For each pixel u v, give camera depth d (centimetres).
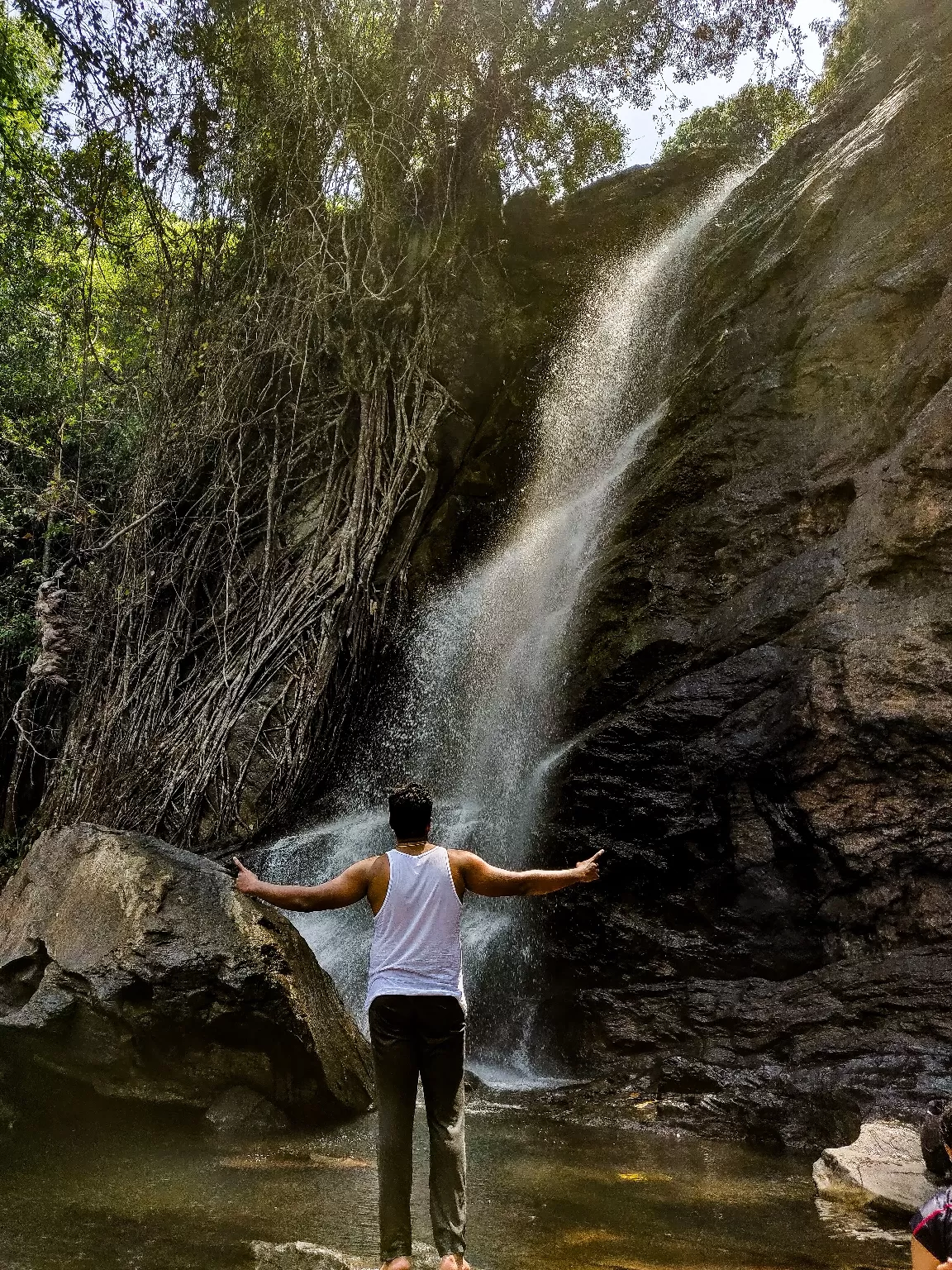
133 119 1182
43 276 1358
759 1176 463
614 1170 472
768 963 715
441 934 318
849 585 780
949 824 660
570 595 1052
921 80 1007
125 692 1120
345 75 1212
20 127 1295
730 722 784
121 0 1151
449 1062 311
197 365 1278
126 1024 532
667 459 1048
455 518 1273
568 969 805
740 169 1659
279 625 1118
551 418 1361
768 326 1017
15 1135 506
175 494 1273
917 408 818
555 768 884
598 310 1436
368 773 1105
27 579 1484
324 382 1321
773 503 897
